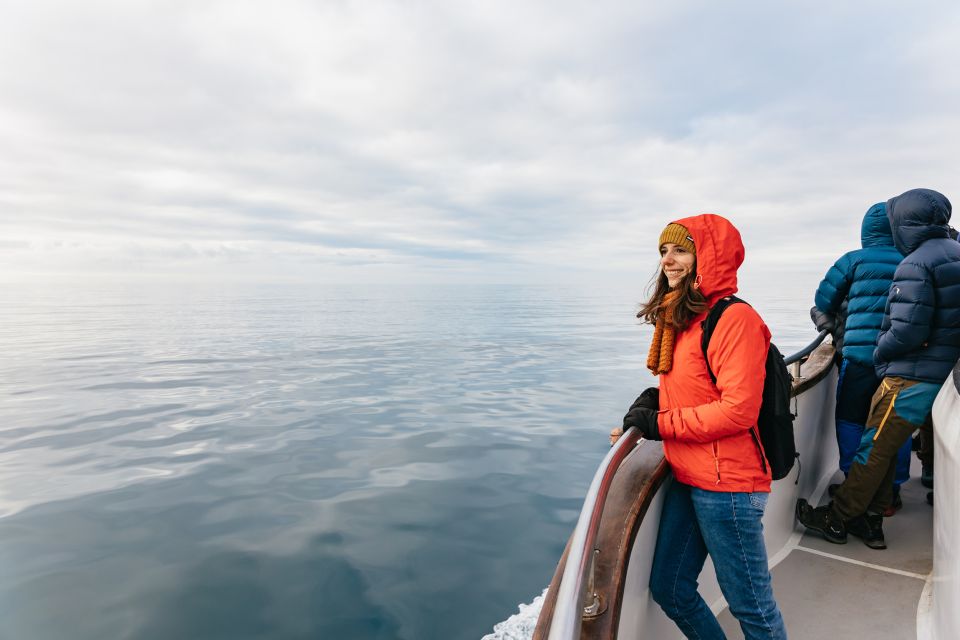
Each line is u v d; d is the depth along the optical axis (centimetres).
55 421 1252
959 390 150
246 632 396
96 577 487
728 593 148
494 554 518
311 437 1035
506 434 1051
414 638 382
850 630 208
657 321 152
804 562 256
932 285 228
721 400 134
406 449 934
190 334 4766
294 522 604
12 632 406
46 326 6175
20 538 579
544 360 2630
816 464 326
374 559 508
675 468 153
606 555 137
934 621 178
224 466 843
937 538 171
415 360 2625
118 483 770
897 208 242
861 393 290
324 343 3719
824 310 316
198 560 514
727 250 136
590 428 1108
